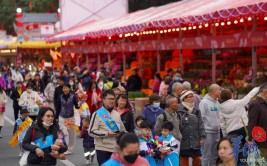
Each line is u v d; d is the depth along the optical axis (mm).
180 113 15328
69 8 60906
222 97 15852
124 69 41469
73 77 30703
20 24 77625
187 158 15586
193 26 28797
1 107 26547
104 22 45562
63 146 12102
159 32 33750
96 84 27000
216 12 20594
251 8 18266
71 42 58438
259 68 28578
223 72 32094
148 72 40000
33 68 54625
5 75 52156
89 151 19531
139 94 31328
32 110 23875
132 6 69188
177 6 31109
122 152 8531
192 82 28141
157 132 14766
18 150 23156
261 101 13703
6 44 76438
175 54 39062
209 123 16141
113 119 14133
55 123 12469
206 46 27047
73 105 21375
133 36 40094
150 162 13445
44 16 79312
